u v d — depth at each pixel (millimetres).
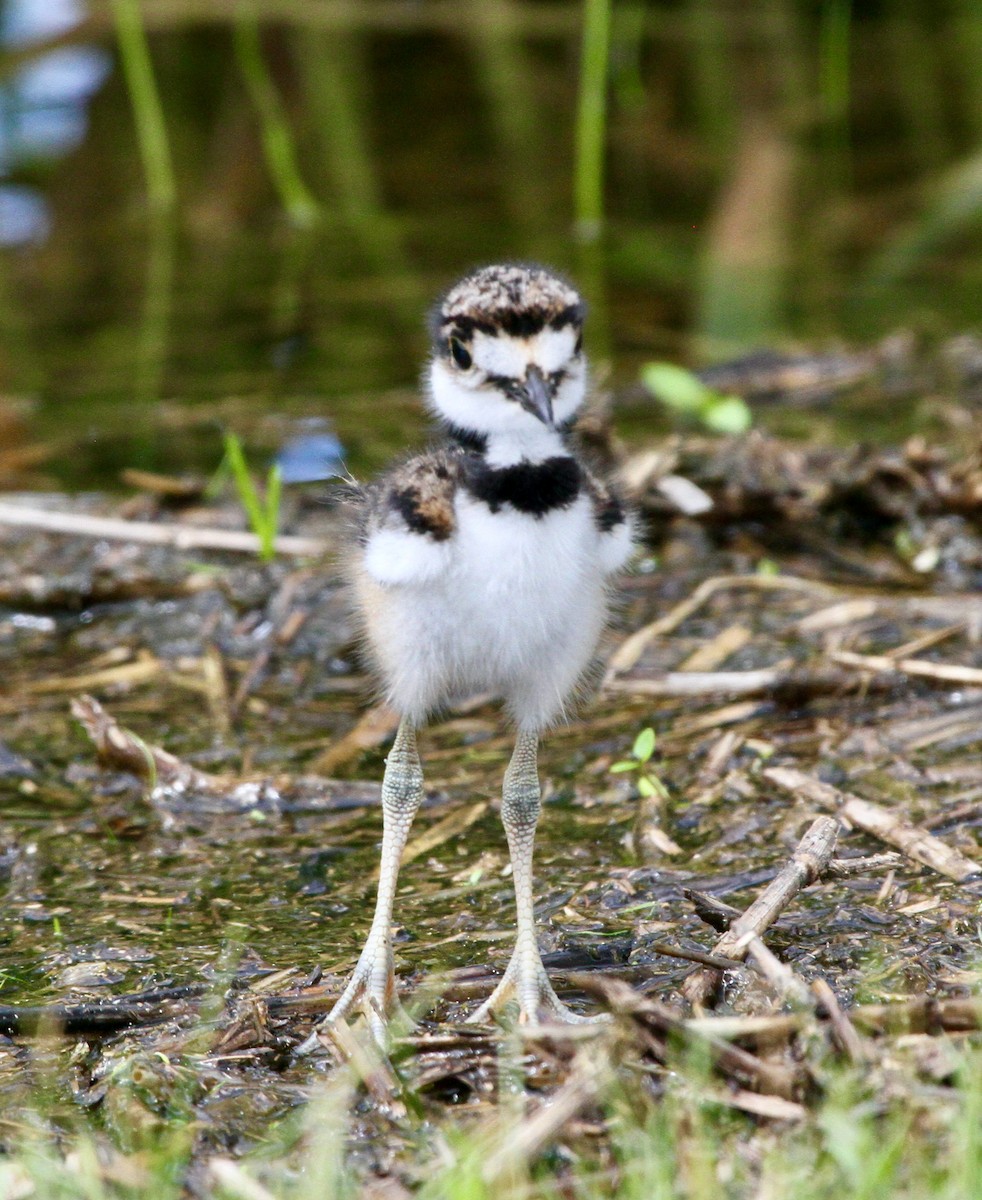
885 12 25750
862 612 11625
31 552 12812
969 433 14195
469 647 7672
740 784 9766
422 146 23094
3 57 23594
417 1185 6445
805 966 7773
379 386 16250
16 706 11203
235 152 22688
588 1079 6562
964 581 12297
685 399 13227
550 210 21125
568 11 24859
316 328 17797
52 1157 6691
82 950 8367
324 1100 6930
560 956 8133
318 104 23953
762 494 12953
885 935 8023
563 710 8195
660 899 8633
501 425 7500
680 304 18109
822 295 18438
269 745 10688
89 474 14469
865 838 9086
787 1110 6562
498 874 9086
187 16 23906
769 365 16438
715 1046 6781
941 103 23406
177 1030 7543
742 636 11531
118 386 16438
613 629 8766
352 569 8383
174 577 12508
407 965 8164
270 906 8867
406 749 8086
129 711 11125
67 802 10023
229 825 9773
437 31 24891
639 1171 6184
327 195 21703
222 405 15898
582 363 7871
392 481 7777
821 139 22516
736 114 23375
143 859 9391
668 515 13031
